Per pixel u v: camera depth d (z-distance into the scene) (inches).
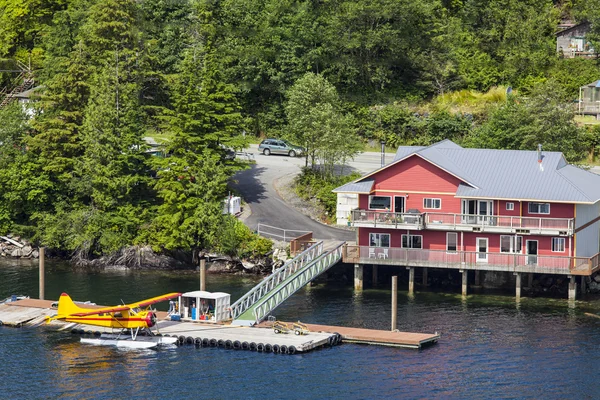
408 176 4608.8
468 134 6058.1
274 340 3757.4
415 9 6481.3
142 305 3875.5
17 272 4963.1
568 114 5413.4
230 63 6584.6
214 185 5032.0
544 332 3895.2
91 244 5167.3
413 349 3722.9
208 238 4918.8
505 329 3937.0
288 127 5836.6
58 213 5280.5
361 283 4574.3
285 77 6481.3
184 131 5221.5
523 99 5802.2
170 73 6491.1
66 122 5433.1
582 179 4598.9
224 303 4052.7
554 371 3491.6
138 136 5388.8
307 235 4842.5
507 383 3388.3
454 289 4579.2
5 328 4037.9
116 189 5221.5
